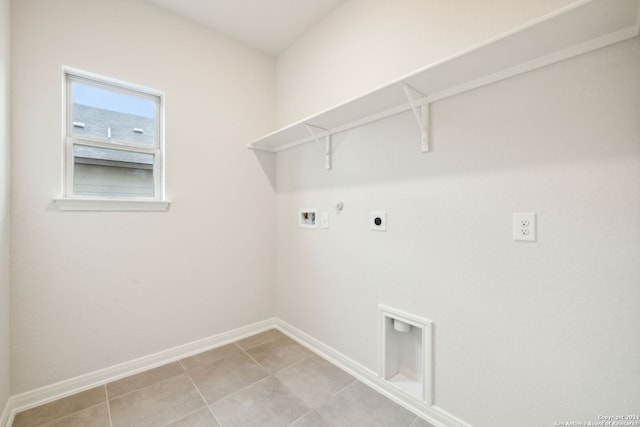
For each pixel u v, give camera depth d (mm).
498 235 1264
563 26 938
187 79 2199
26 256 1594
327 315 2162
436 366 1488
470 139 1350
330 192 2119
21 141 1573
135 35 1960
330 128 2076
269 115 2707
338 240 2059
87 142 1839
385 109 1696
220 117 2383
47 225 1658
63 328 1710
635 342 968
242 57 2523
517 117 1205
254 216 2594
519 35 984
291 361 2107
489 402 1302
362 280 1882
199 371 1975
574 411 1087
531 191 1171
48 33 1656
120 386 1805
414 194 1578
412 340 1715
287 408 1602
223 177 2398
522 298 1199
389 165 1706
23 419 1514
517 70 1188
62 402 1648
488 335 1300
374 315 1799
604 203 1016
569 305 1089
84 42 1770
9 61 1510
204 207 2289
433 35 1517
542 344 1152
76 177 1815
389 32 1741
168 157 2109
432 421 1490
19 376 1576
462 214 1381
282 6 2090
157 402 1654
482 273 1315
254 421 1507
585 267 1054
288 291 2580
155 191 2109
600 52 1014
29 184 1601
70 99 1792
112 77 1864
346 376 1916
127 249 1937
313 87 2312
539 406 1164
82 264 1773
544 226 1141
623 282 984
